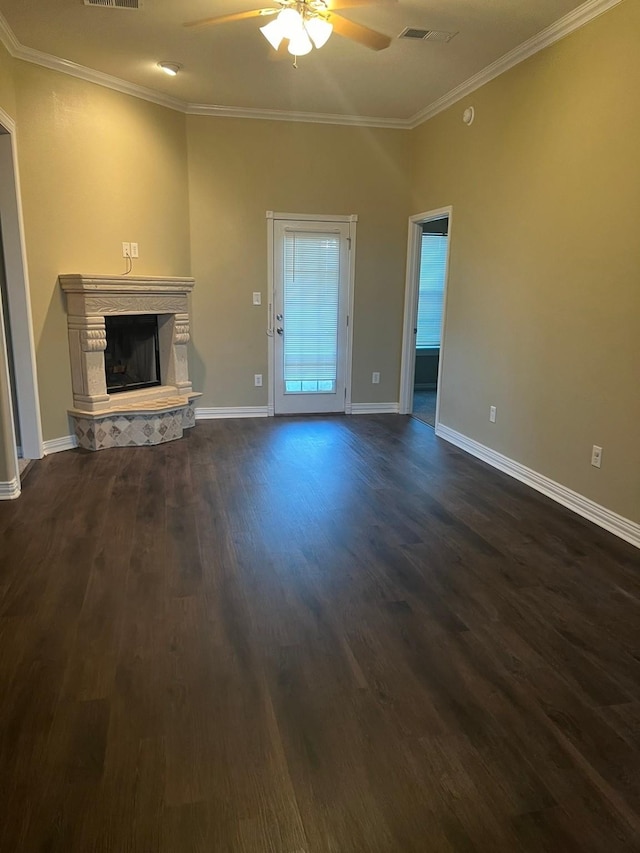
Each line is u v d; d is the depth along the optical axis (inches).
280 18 113.0
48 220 179.3
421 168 231.5
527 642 93.4
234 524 136.6
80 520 137.6
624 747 72.2
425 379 328.5
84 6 139.0
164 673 84.2
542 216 156.9
